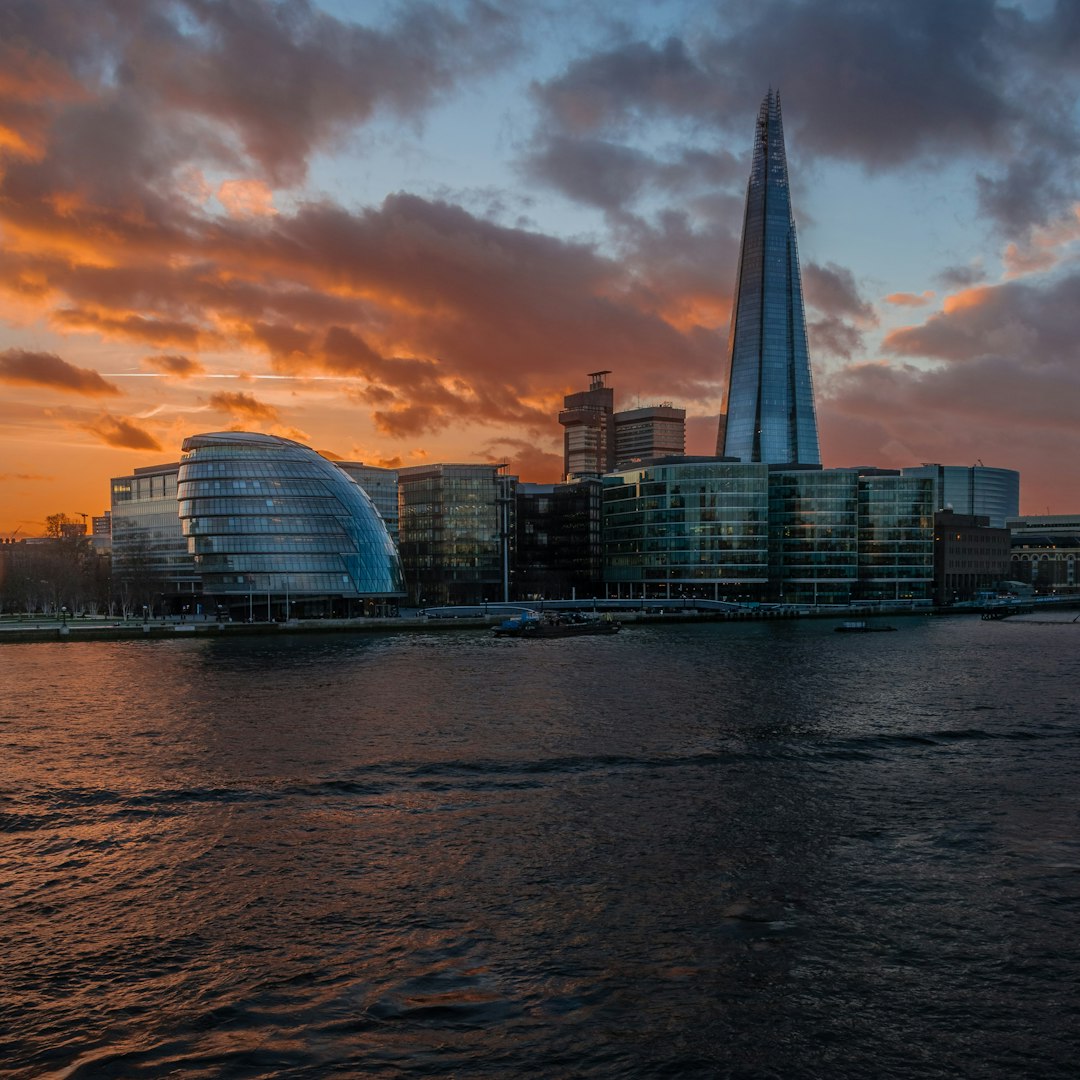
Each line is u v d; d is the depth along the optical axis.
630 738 95.50
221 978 44.78
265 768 83.12
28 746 92.88
